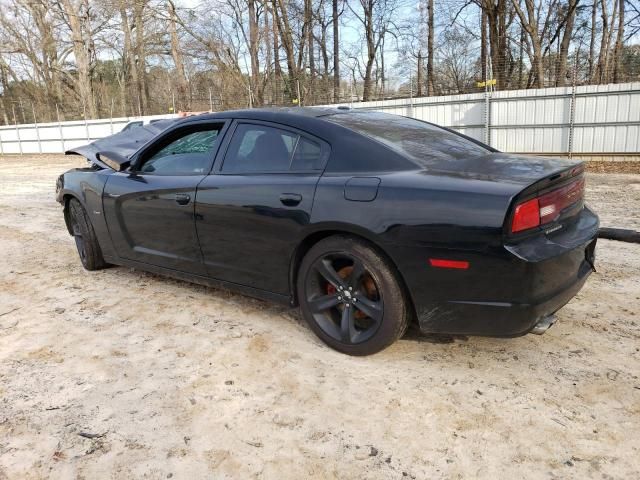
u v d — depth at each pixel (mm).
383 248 2689
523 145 15422
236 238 3336
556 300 2568
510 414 2420
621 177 11188
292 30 28312
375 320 2852
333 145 3027
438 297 2604
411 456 2170
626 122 13766
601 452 2150
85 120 27188
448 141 3408
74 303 4062
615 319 3414
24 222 7629
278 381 2771
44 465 2178
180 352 3146
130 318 3713
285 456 2191
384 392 2633
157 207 3801
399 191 2654
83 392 2729
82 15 34438
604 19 24750
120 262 4422
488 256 2424
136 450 2256
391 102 17531
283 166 3201
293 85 26156
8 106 42781
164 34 32438
